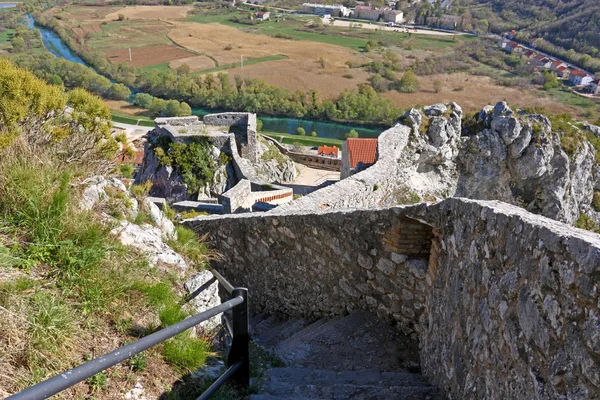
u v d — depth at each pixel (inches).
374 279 254.7
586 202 679.7
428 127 590.6
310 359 234.2
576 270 104.9
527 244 128.6
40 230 161.2
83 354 135.0
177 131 1244.5
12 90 240.2
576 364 101.7
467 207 178.1
